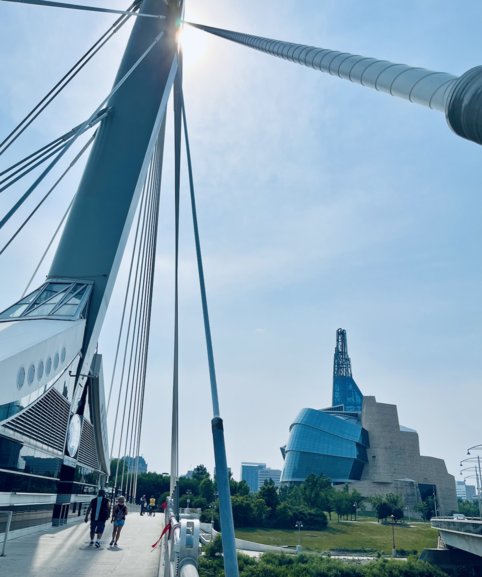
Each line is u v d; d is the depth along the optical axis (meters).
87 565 12.22
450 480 167.50
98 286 26.33
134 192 28.38
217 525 74.31
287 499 113.31
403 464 161.00
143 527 25.66
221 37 24.33
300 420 166.12
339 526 99.75
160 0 32.84
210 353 8.05
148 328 42.16
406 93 9.21
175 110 19.31
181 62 29.48
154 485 102.19
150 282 40.81
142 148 29.25
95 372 31.09
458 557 51.91
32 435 18.45
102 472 40.16
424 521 133.12
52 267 27.41
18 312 24.31
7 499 16.52
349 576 47.22
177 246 17.20
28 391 17.27
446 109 7.23
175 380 15.90
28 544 15.78
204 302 9.30
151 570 11.78
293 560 48.66
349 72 11.42
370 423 167.62
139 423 45.09
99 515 16.12
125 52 32.22
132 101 30.50
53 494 22.75
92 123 24.61
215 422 5.19
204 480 95.81
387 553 78.38
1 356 14.98
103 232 27.55
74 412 24.88
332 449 160.00
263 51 18.56
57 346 19.77
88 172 29.09
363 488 155.75
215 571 28.97
